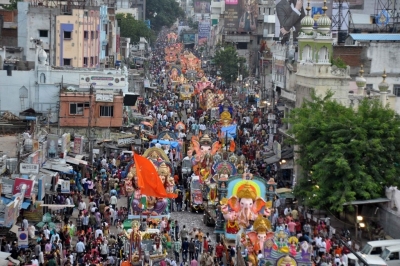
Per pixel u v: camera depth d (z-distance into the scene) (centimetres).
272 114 11575
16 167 6569
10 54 12675
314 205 7106
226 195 6981
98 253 5997
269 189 6962
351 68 11069
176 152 9788
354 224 7131
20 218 6234
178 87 17412
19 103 10469
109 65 14325
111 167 9062
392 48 11088
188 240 6600
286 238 5494
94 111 10231
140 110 13300
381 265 5722
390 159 7238
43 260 5631
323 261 5906
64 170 7606
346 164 6912
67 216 6919
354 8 15312
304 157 7650
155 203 7200
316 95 9119
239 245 6038
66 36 12900
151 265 5469
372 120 7288
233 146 9275
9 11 14262
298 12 14238
